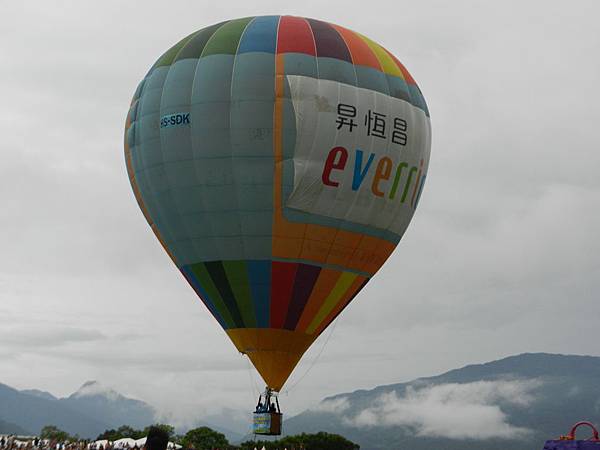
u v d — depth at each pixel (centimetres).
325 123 3350
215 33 3606
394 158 3491
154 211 3644
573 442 1980
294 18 3638
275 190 3362
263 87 3362
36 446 7206
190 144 3419
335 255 3497
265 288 3503
